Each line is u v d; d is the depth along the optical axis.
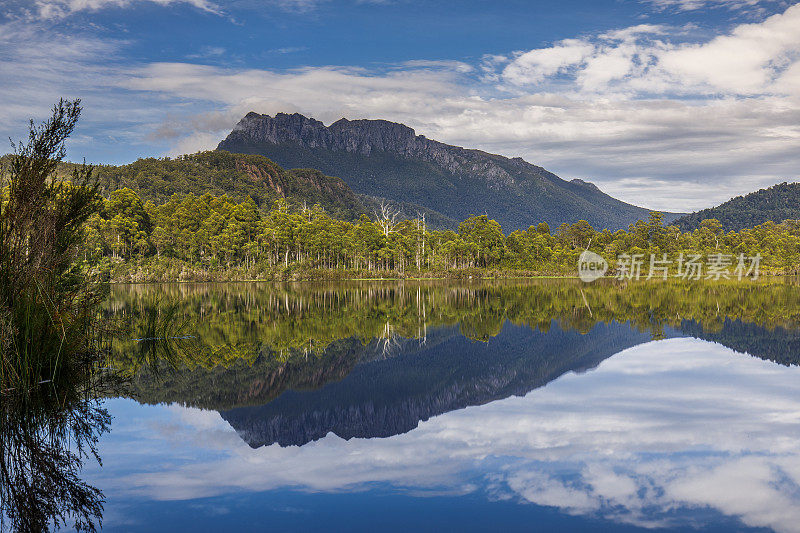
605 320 24.98
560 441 7.59
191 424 8.70
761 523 5.10
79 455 7.21
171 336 19.14
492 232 110.25
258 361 14.41
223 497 5.80
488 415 9.10
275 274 90.31
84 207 13.72
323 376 12.65
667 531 4.95
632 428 8.20
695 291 51.50
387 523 5.14
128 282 80.75
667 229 133.25
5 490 6.03
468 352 16.11
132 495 5.89
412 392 10.99
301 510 5.45
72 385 11.37
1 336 10.15
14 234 11.33
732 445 7.35
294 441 7.75
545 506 5.48
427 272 101.31
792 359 14.45
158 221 101.56
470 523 5.13
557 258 114.81
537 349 16.64
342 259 105.69
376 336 19.56
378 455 7.13
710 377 12.05
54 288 12.95
